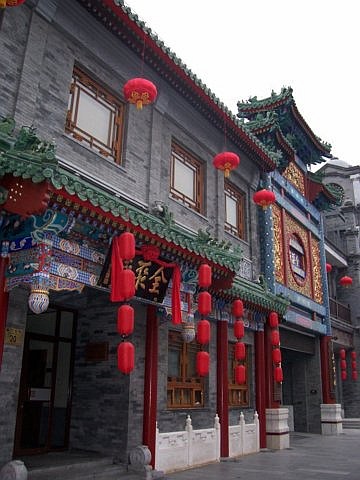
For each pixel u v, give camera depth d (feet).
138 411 39.01
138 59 44.34
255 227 64.28
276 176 70.28
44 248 27.73
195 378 47.52
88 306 43.37
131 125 44.09
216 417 48.03
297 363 84.33
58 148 35.96
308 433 80.43
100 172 39.45
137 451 37.04
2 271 28.89
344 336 102.78
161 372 42.19
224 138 56.85
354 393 105.29
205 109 51.31
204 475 39.60
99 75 41.45
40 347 40.60
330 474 41.55
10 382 29.68
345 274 113.19
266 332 60.70
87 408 40.60
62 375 42.11
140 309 41.39
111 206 29.50
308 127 78.74
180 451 42.24
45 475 31.96
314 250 83.30
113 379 39.78
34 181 25.08
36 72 35.06
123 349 28.68
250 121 71.97
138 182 43.62
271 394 59.77
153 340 41.01
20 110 33.19
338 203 91.30
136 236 32.01
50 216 27.17
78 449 39.96
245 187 63.98
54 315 42.57
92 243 31.91
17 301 31.07
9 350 29.91
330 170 126.31
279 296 59.93
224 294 47.60
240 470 42.37
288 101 72.33
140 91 32.22
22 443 37.45
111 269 31.76
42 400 39.58
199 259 37.45
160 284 36.37
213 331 50.57
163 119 48.75
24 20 35.37
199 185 54.24
